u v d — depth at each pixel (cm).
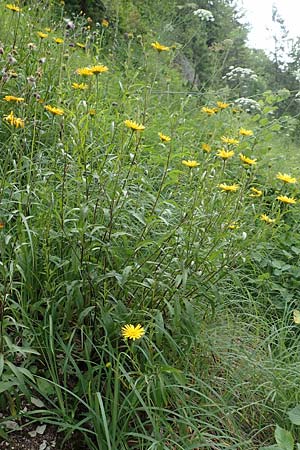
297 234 374
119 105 365
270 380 252
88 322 226
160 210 264
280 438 201
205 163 285
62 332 216
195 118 501
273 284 336
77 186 258
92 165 264
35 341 212
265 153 445
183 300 221
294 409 221
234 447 212
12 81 335
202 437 204
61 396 198
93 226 228
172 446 205
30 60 360
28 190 237
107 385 205
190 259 234
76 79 387
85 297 221
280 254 373
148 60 601
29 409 201
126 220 259
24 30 393
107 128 337
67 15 689
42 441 198
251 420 238
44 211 234
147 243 224
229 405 237
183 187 313
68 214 239
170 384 214
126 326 200
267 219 282
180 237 237
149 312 224
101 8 743
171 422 215
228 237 259
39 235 225
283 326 307
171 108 527
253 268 331
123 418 203
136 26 738
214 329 257
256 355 268
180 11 852
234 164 408
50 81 351
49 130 315
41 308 214
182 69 845
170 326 231
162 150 388
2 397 198
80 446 203
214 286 235
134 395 201
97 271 227
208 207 263
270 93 498
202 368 240
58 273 229
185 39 810
